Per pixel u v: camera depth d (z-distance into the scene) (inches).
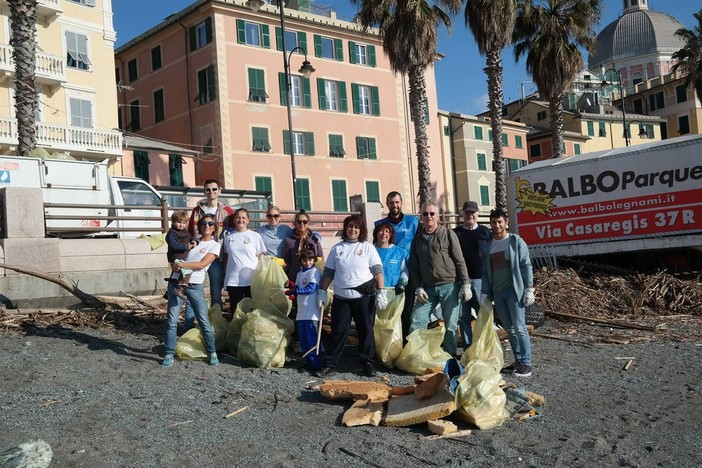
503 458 193.6
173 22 1395.2
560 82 1009.5
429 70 1727.4
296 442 204.8
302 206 1402.6
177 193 893.2
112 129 1176.2
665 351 353.4
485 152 1812.3
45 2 1056.2
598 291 524.4
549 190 641.6
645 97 2610.7
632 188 592.7
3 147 992.2
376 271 284.0
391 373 293.3
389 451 198.2
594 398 258.4
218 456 191.9
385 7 938.1
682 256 574.9
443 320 305.9
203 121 1354.6
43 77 1046.4
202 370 282.7
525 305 288.5
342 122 1487.5
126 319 368.2
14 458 168.9
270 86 1387.8
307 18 1445.6
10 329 328.8
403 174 1584.6
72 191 565.9
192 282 287.6
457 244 301.6
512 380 283.7
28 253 393.7
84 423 213.8
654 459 195.5
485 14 946.7
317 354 285.3
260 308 315.3
